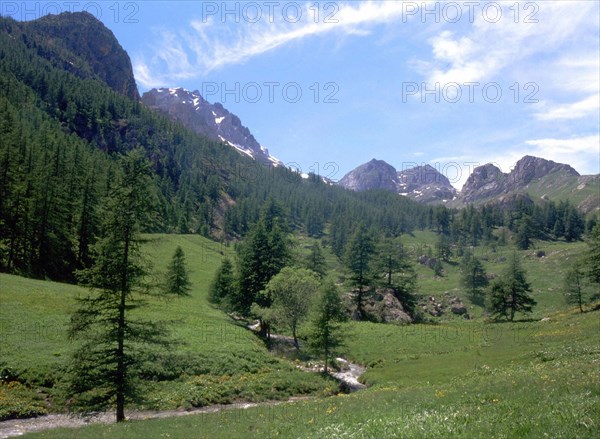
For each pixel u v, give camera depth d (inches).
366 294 3444.9
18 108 7135.8
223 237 7362.2
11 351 1514.5
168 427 930.7
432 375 1640.0
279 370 1860.2
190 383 1578.5
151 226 1165.7
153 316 2293.3
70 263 3164.4
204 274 4345.5
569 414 466.3
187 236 5974.4
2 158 2928.2
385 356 2218.3
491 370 1408.7
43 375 1419.8
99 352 1103.0
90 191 3275.1
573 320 2327.8
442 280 5762.8
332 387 1732.3
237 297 2790.4
